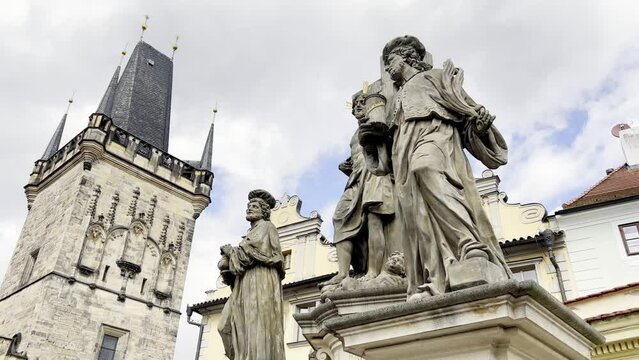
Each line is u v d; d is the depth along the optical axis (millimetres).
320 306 4020
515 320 1966
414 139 2752
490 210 20609
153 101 47938
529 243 18531
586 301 6355
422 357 2143
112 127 39938
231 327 4016
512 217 20047
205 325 26156
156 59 52094
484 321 1981
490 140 2764
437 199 2484
